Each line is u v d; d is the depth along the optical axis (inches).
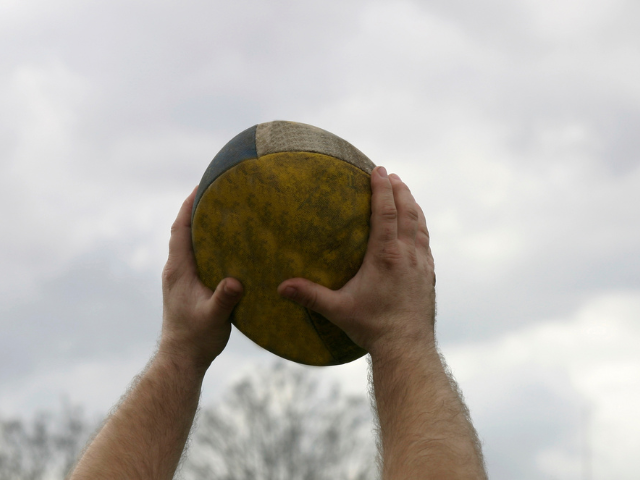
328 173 51.9
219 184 52.3
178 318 52.6
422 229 51.3
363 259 51.2
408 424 45.8
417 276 49.9
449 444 44.8
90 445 48.9
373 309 49.3
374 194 51.6
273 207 51.4
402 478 44.4
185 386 51.6
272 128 53.2
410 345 48.3
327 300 49.4
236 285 51.3
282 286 49.8
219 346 52.8
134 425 49.7
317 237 51.2
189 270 53.3
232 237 52.0
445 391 46.7
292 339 52.7
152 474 48.9
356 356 53.7
